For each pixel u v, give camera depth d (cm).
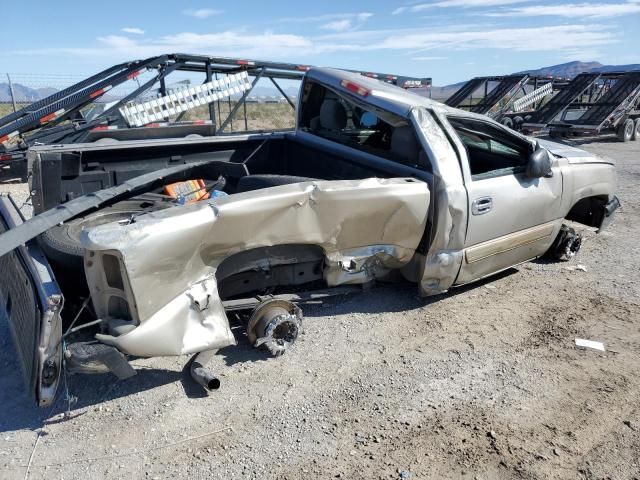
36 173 413
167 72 1054
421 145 408
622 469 270
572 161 515
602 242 641
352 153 479
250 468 270
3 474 263
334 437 294
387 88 455
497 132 471
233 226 316
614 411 317
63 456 277
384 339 401
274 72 1206
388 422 307
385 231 385
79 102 973
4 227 368
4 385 339
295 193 339
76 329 285
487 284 510
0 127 977
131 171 470
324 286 448
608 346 395
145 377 347
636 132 1933
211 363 363
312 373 355
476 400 328
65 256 323
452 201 403
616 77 1981
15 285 336
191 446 286
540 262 571
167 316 297
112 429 298
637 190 946
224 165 434
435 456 279
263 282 386
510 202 448
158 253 285
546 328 422
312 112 545
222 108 2681
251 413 313
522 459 277
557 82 2239
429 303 463
